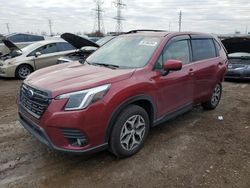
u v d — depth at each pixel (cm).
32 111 353
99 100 334
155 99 413
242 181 344
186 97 494
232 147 437
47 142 336
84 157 393
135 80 380
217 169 369
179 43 483
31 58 1080
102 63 451
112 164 376
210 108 623
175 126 522
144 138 414
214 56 591
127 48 465
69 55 919
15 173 350
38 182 333
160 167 371
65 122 320
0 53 1162
